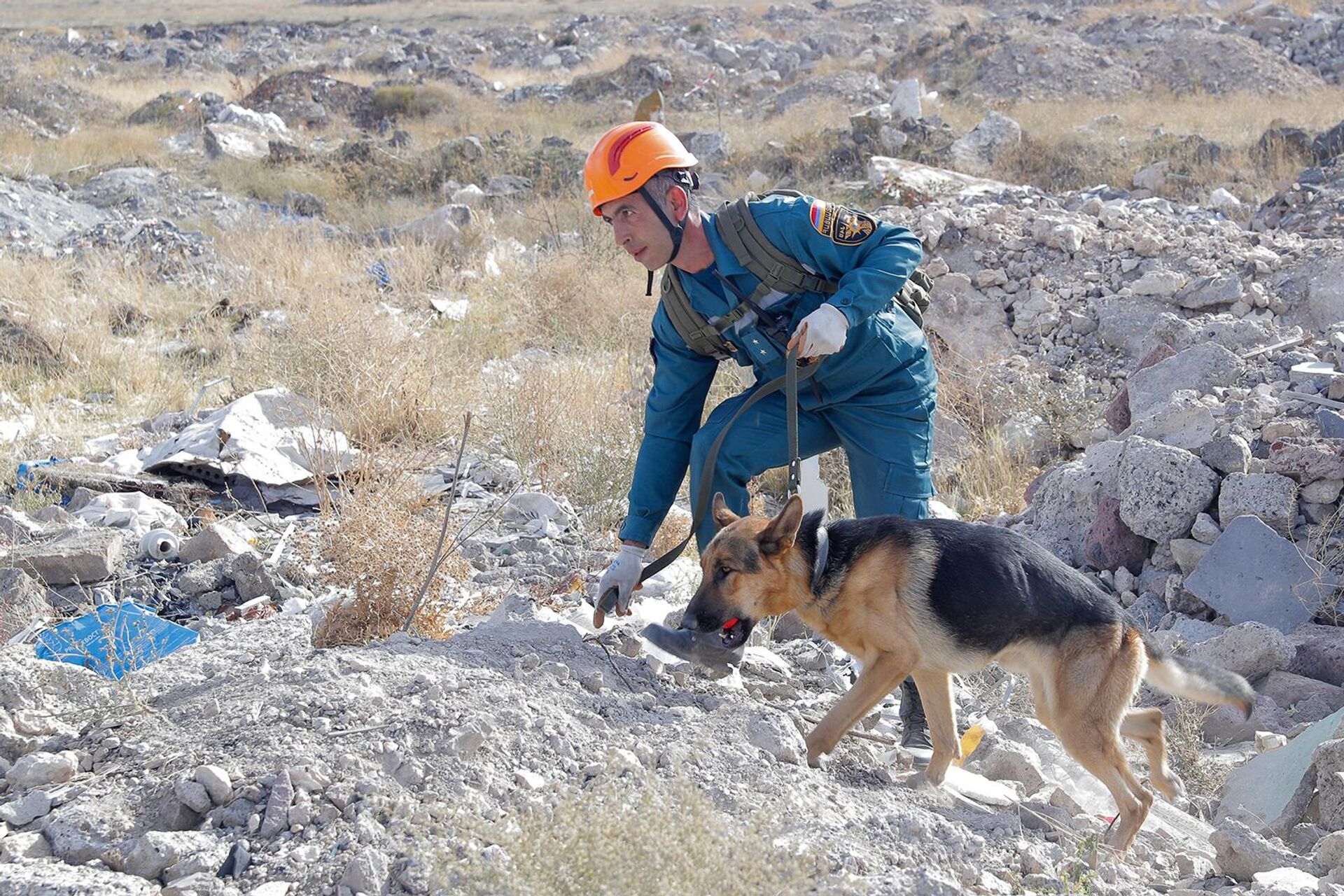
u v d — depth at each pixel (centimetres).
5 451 805
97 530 618
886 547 366
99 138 2300
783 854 270
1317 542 570
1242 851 337
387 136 2469
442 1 5638
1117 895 315
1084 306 969
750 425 407
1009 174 1903
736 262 386
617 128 385
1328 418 620
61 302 1171
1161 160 1844
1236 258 963
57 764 312
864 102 2562
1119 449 662
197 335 1128
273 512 724
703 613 371
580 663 398
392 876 267
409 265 1348
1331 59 2773
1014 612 358
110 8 5628
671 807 266
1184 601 583
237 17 5206
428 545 525
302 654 394
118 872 270
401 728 322
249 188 2009
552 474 755
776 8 4322
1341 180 1374
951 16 3975
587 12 4803
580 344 1136
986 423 873
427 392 864
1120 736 383
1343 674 500
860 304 368
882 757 407
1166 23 2953
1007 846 331
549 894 241
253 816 288
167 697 370
